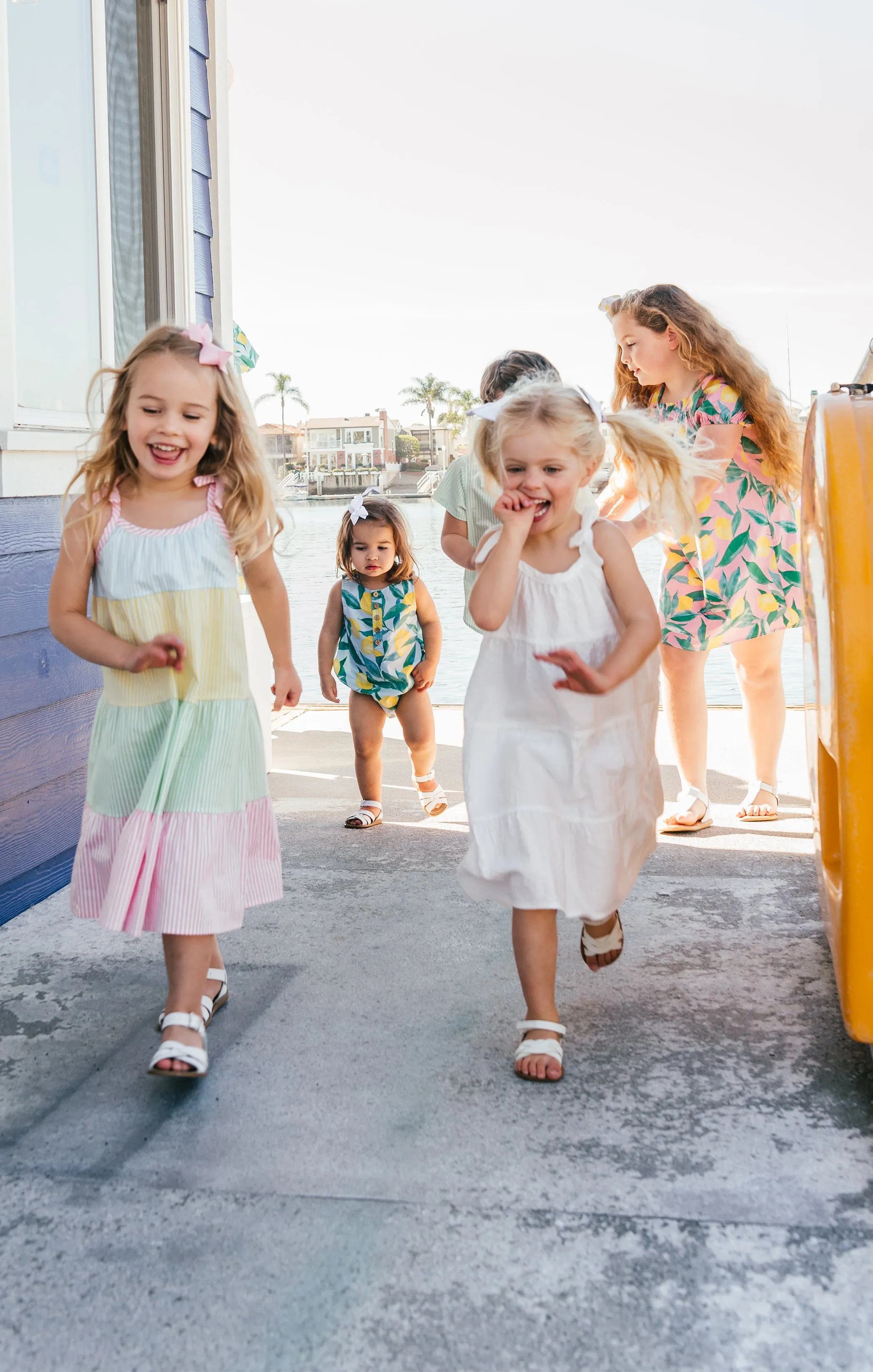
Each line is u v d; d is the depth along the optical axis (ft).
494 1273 5.09
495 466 7.69
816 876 10.42
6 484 9.80
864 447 6.06
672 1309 4.83
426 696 13.21
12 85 10.50
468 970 8.71
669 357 11.96
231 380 7.45
